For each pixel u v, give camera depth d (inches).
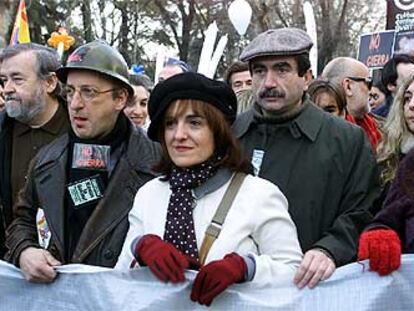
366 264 123.4
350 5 1328.7
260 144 156.2
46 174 151.1
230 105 127.4
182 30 1273.4
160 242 121.8
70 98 149.8
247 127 158.7
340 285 123.7
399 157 161.8
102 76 147.6
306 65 153.9
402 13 384.2
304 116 154.6
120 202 147.3
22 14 355.3
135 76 256.1
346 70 238.4
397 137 162.7
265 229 123.6
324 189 149.6
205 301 117.5
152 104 127.1
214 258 121.0
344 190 150.3
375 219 134.0
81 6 1178.6
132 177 148.9
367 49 389.4
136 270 128.6
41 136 180.9
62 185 149.6
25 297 137.5
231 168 125.8
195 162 124.6
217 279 116.4
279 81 152.1
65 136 156.2
